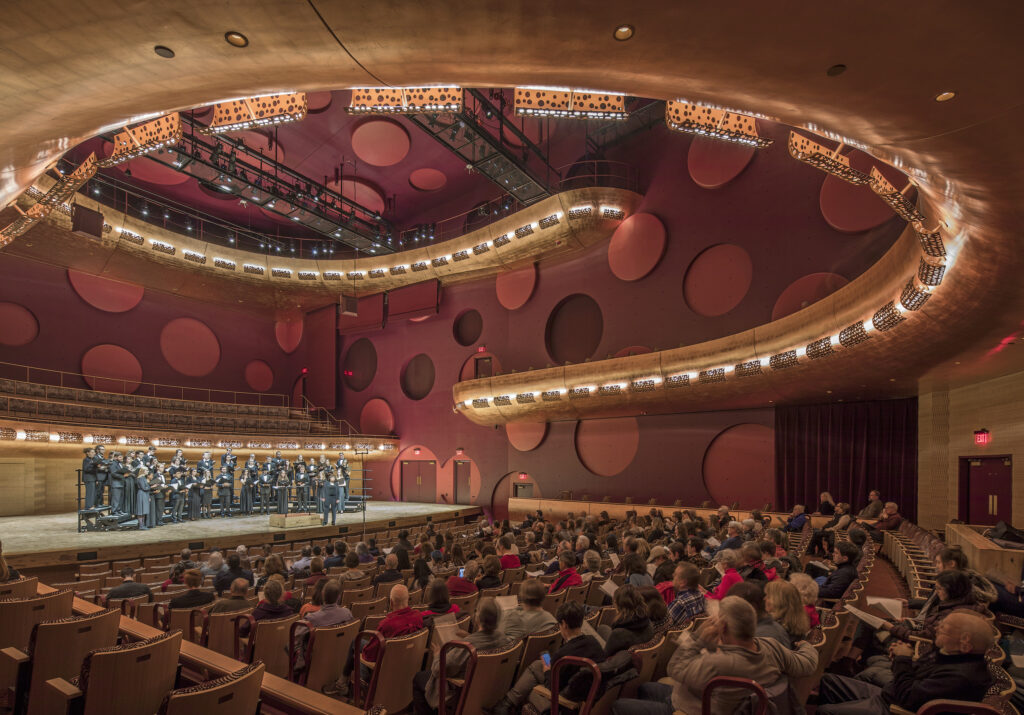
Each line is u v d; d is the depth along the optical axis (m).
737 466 20.38
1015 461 12.50
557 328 25.28
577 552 9.67
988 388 13.73
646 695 3.89
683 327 21.36
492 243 25.39
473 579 7.96
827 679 3.86
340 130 23.31
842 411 18.52
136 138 10.12
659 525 11.85
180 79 4.82
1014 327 9.52
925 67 4.20
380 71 4.82
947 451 15.81
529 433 25.62
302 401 32.66
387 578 7.95
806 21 3.85
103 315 26.03
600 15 3.95
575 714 3.68
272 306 31.02
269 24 4.05
